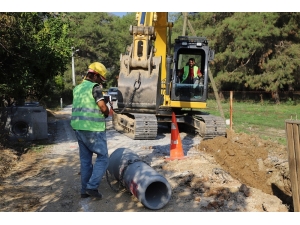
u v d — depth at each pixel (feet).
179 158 25.14
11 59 30.25
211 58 37.76
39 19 35.78
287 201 20.42
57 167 23.86
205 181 19.69
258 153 25.32
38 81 35.68
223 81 104.94
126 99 27.12
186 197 17.61
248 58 101.81
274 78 94.17
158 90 26.81
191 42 37.76
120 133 40.09
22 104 39.50
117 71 187.32
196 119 37.93
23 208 16.24
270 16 92.68
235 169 23.44
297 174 14.42
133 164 18.17
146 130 34.06
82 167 17.63
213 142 28.12
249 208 16.12
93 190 17.07
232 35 102.17
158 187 17.04
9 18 26.61
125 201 17.20
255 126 46.03
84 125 16.84
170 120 40.22
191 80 37.83
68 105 98.63
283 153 26.99
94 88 16.92
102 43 172.96
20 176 21.68
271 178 22.49
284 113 64.75
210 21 111.75
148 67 26.84
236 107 80.94
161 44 39.22
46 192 18.63
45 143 32.86
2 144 28.89
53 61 35.09
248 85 103.50
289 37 99.66
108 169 20.49
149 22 33.24
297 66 93.35
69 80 153.17
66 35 40.06
